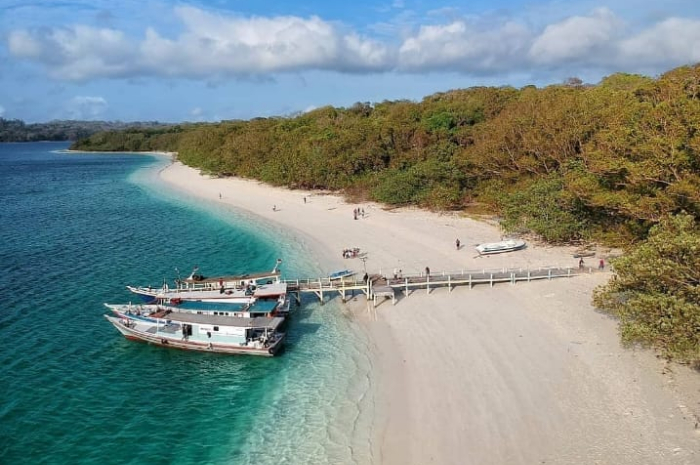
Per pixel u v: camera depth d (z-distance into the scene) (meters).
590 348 33.56
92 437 28.30
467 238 63.25
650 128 43.56
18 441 27.81
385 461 24.81
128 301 48.00
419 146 96.88
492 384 30.48
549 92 91.00
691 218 31.67
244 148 134.12
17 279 54.00
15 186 134.00
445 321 40.00
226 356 38.00
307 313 44.72
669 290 28.05
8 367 35.50
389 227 70.62
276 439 27.48
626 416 26.47
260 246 66.44
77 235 74.44
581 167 55.88
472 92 133.62
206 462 26.09
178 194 114.19
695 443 23.92
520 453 24.45
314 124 151.25
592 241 57.28
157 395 32.66
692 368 30.11
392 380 32.16
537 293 43.94
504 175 73.69
